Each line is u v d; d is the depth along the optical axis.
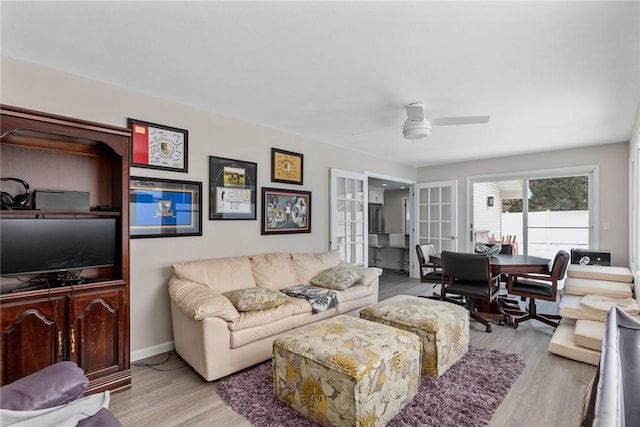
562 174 5.00
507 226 6.95
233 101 3.04
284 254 3.77
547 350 2.92
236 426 1.89
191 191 3.13
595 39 1.96
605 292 3.45
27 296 1.90
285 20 1.81
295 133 4.11
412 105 3.05
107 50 2.13
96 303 2.15
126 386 2.27
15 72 2.23
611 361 0.71
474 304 3.88
